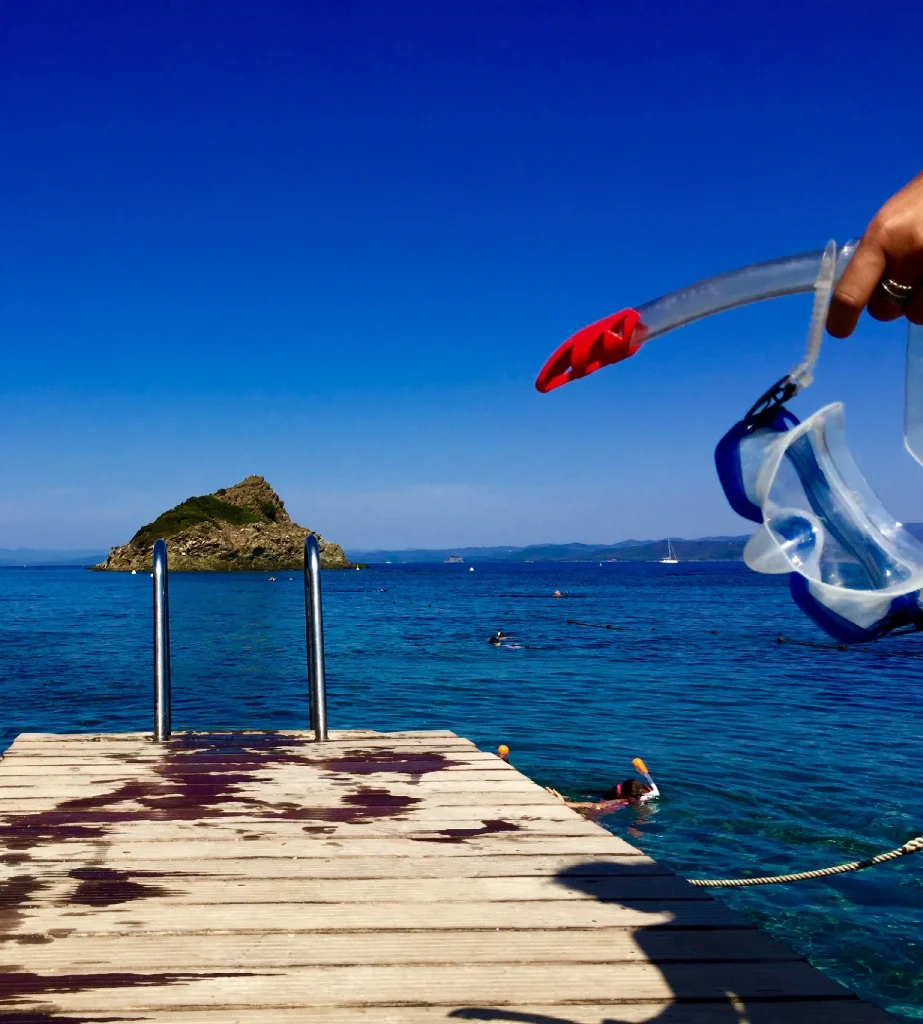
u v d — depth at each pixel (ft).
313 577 20.29
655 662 70.95
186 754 18.38
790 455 4.58
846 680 58.49
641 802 27.12
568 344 4.71
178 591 246.47
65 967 8.37
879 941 16.98
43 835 12.67
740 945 8.89
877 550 4.43
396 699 51.24
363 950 8.79
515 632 104.27
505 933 9.20
